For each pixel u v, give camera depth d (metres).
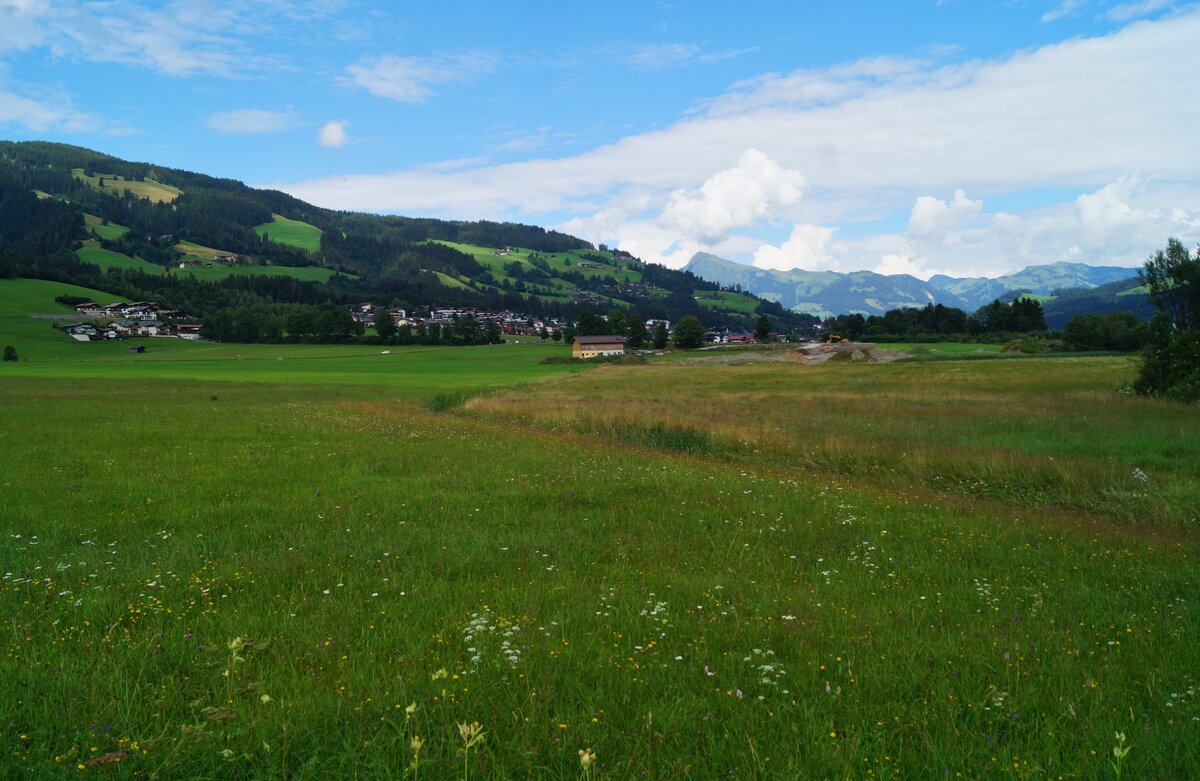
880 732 5.05
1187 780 4.51
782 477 19.47
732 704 5.52
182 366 105.69
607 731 5.05
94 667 6.09
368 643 6.80
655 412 34.22
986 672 6.22
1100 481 16.77
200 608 7.98
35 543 10.98
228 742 4.81
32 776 4.43
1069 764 4.64
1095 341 107.19
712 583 9.12
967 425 28.42
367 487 16.50
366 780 4.46
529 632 7.13
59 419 31.31
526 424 34.19
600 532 12.30
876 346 117.19
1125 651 6.86
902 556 10.92
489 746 4.82
